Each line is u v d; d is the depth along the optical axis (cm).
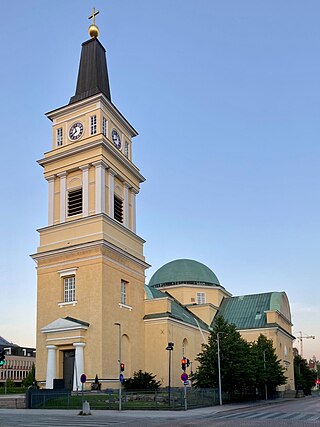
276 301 7950
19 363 13512
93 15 6138
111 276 5141
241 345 5438
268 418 3097
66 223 5322
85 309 4959
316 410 4003
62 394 4388
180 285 8188
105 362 4800
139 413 3669
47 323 5159
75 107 5644
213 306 7844
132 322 5453
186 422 2841
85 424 2708
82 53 6047
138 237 5844
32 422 2833
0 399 4600
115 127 5803
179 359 5912
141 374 5084
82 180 5394
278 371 6775
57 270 5250
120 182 5762
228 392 5469
